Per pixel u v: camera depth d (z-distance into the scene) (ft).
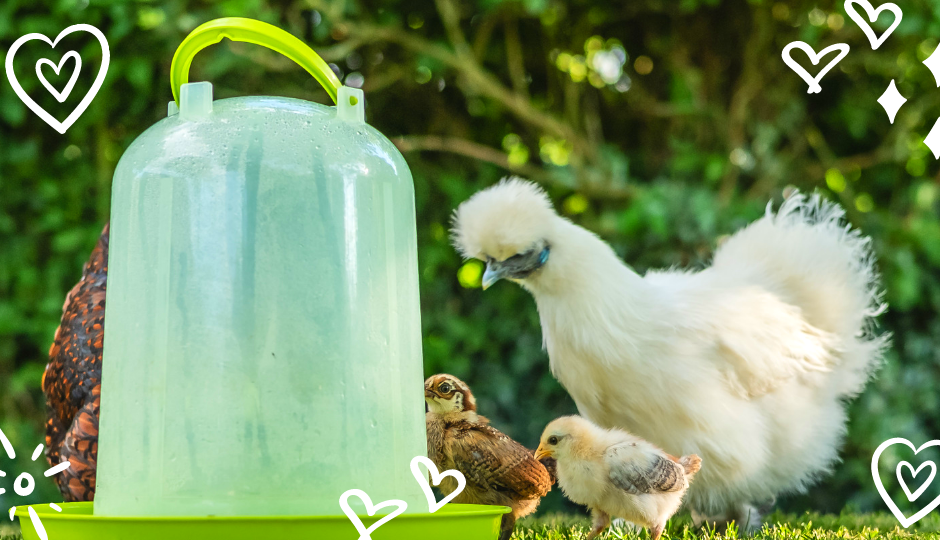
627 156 22.18
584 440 9.75
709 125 21.62
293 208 5.79
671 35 21.44
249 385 5.54
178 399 5.58
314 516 5.02
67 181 18.48
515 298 20.01
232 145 5.91
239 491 5.45
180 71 6.68
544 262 10.71
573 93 21.20
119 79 18.08
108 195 18.28
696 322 10.89
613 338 10.63
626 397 10.91
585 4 20.93
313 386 5.63
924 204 20.56
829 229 13.62
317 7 17.95
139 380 5.74
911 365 20.34
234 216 5.72
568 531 10.93
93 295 10.14
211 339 5.60
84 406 9.17
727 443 10.89
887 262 20.02
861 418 19.42
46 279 18.28
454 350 19.86
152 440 5.61
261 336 5.59
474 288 20.36
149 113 18.47
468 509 6.39
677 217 19.34
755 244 12.91
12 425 17.69
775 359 11.25
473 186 20.36
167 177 5.88
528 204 10.77
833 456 12.62
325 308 5.75
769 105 21.49
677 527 11.68
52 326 17.97
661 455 9.71
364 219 6.12
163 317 5.71
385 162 6.55
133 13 16.92
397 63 20.31
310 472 5.54
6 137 18.04
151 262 5.84
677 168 20.30
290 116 6.27
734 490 11.28
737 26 21.30
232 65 17.85
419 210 20.13
